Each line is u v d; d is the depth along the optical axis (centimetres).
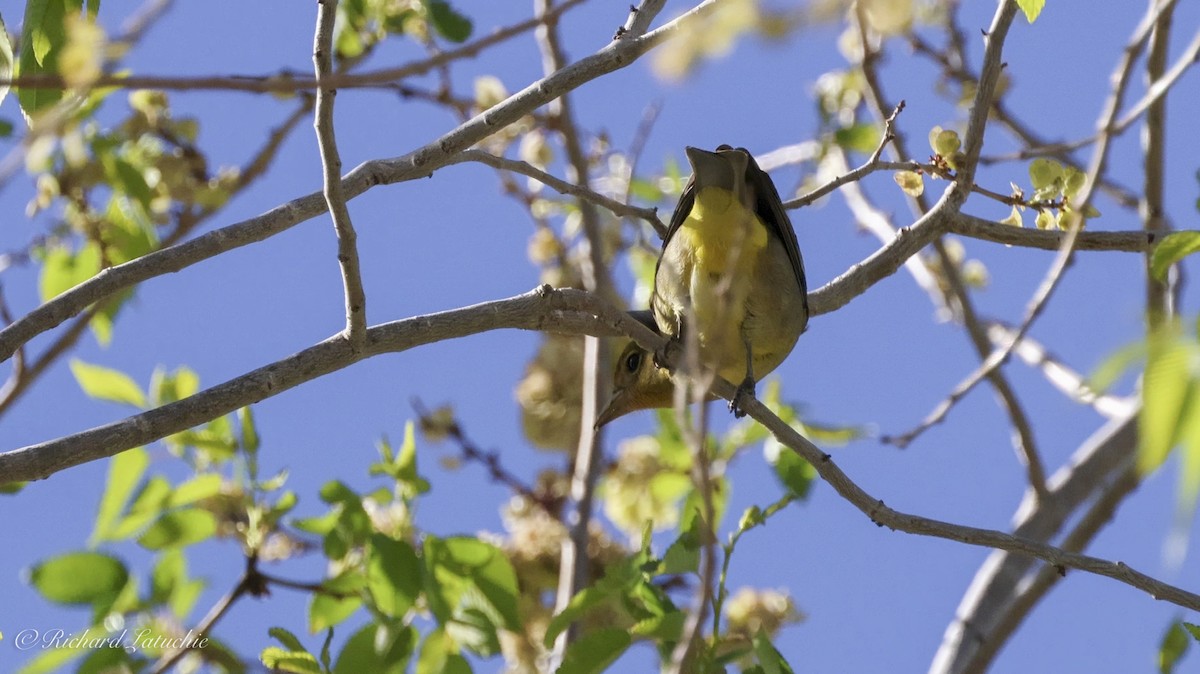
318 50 722
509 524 1377
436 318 906
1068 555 868
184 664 1032
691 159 1059
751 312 1078
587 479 1334
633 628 891
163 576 1058
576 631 1201
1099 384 423
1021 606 1470
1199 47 1060
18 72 796
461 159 1012
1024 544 875
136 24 407
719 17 312
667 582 1093
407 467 1132
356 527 1068
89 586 1034
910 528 886
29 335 844
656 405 1231
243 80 443
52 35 777
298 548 1095
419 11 1291
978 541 875
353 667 975
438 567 1035
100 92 1108
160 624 1037
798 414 1227
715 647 872
